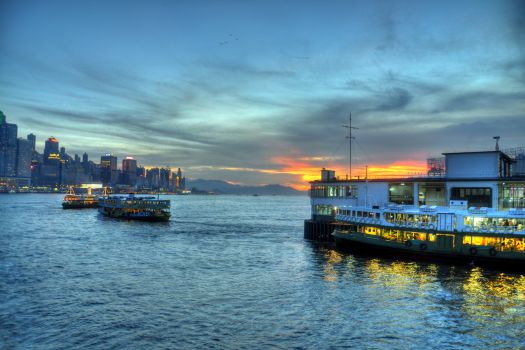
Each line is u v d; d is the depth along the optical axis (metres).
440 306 46.91
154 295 51.78
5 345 36.47
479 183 81.44
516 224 66.19
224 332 39.59
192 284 57.56
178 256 81.38
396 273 63.16
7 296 51.00
